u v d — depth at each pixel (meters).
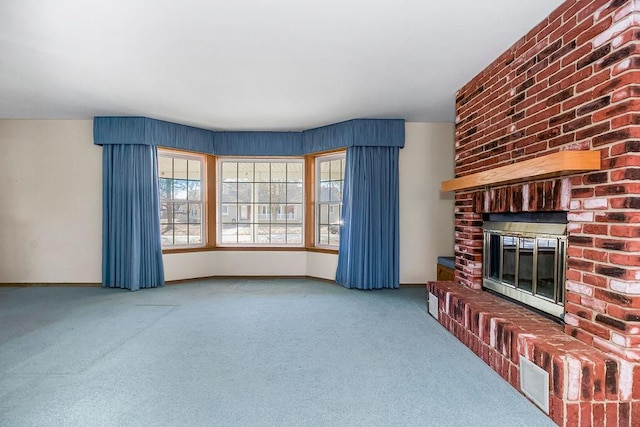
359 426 1.60
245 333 2.79
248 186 5.24
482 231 3.03
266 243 5.22
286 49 2.52
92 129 4.44
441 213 4.61
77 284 4.50
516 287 2.54
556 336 1.86
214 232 5.14
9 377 2.05
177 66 2.81
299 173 5.20
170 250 4.71
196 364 2.23
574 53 1.86
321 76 3.03
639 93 1.52
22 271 4.48
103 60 2.70
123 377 2.05
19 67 2.83
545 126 2.10
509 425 1.60
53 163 4.45
